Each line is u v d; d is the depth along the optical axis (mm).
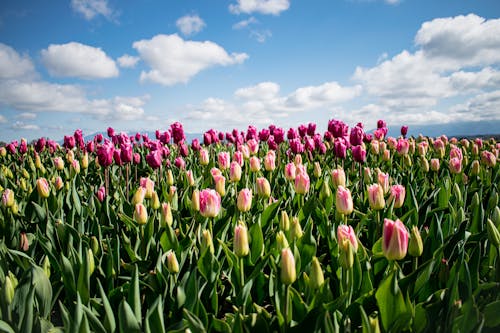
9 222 869
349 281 562
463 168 1502
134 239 887
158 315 487
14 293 543
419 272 557
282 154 2148
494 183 1176
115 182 1529
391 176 1484
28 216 990
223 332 525
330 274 683
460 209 859
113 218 949
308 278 593
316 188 1175
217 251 778
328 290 569
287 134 2006
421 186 1216
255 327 505
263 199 987
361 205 1050
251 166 1186
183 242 754
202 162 1417
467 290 545
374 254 708
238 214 875
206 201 753
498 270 578
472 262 589
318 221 880
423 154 1523
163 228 816
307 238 680
